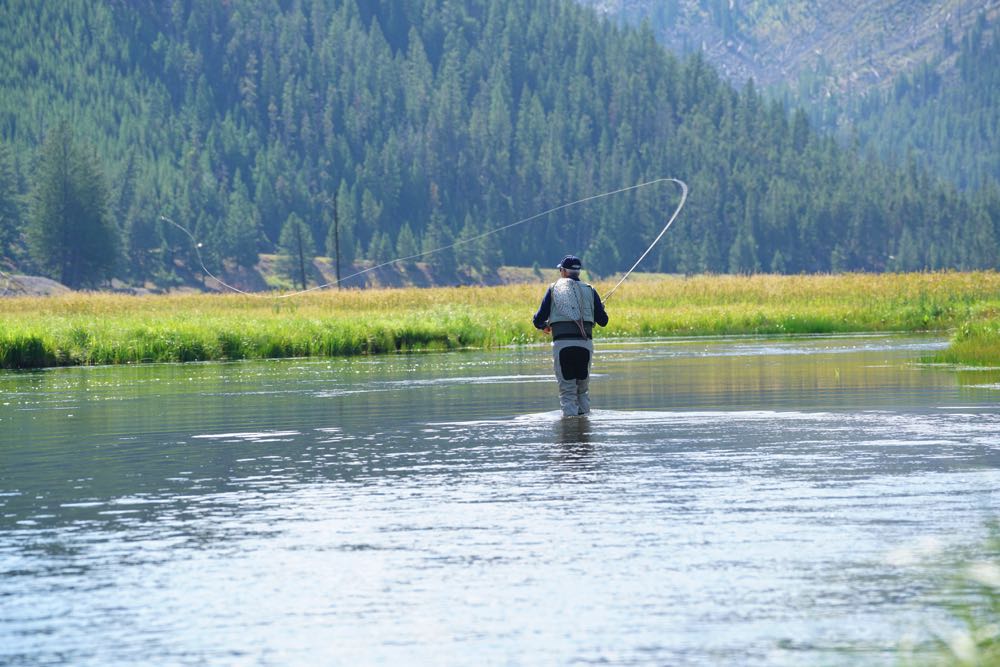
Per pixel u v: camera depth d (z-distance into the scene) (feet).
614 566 63.10
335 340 318.24
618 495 83.66
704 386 179.01
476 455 105.81
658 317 433.89
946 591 57.26
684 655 48.73
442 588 59.36
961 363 221.87
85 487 91.25
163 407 161.99
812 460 98.78
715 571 61.67
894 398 152.97
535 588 59.11
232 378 220.43
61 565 65.21
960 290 536.01
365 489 88.33
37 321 365.40
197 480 94.02
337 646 50.62
